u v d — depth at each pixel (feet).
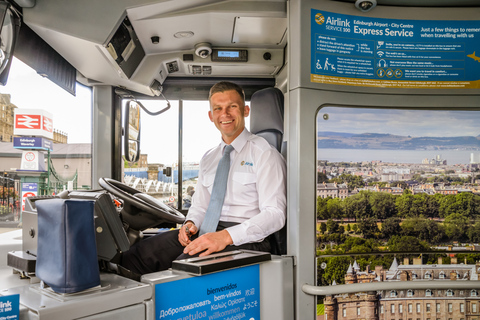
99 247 4.07
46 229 3.47
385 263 5.19
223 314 4.36
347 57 5.24
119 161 9.38
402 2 5.29
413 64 5.33
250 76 9.61
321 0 5.18
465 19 5.36
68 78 7.52
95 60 7.05
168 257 5.71
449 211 5.29
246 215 5.84
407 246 5.22
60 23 5.71
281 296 4.83
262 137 6.55
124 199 5.41
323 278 5.05
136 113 9.01
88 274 3.36
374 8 5.32
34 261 4.15
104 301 3.29
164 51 8.34
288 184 5.30
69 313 3.06
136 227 5.90
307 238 5.03
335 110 5.19
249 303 4.65
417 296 5.16
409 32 5.35
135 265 5.50
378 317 5.12
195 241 4.92
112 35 5.99
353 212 5.17
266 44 8.20
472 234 5.28
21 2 5.40
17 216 6.57
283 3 6.31
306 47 5.12
